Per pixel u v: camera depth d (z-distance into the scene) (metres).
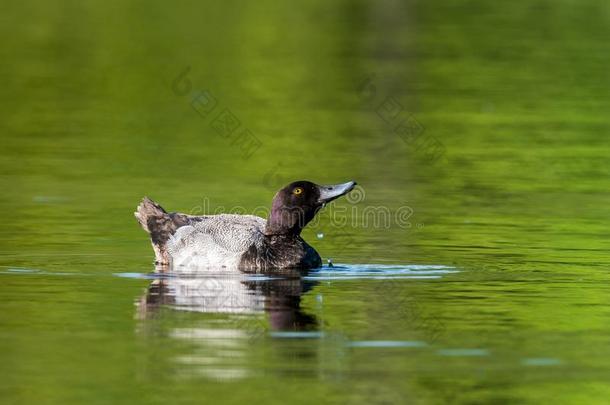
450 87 40.75
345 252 20.70
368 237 22.06
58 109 37.19
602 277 18.45
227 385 12.80
